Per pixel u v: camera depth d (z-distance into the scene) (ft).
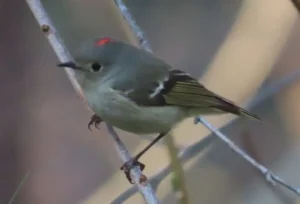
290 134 42.11
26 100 48.49
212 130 28.96
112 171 47.16
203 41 53.98
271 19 36.88
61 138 48.08
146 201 27.12
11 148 46.65
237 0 54.80
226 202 39.40
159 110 30.17
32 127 47.78
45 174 46.78
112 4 35.91
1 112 47.62
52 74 49.49
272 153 41.47
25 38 49.49
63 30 46.60
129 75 29.78
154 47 53.98
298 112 42.01
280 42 36.73
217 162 40.14
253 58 36.29
